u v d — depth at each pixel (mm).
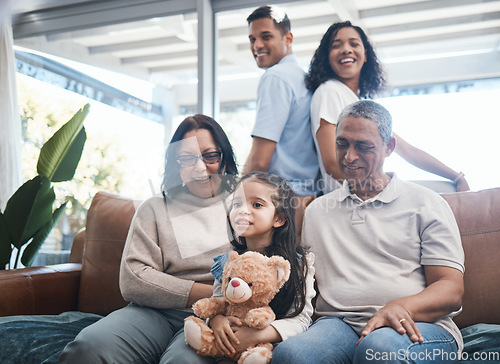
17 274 1612
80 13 2582
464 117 1962
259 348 1037
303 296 1185
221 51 2361
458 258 1251
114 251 1715
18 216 1986
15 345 1303
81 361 1098
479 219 1466
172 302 1276
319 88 2006
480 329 1306
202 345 1072
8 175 2496
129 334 1174
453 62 1997
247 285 1068
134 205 1768
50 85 2602
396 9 2064
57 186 2459
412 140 2006
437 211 1323
